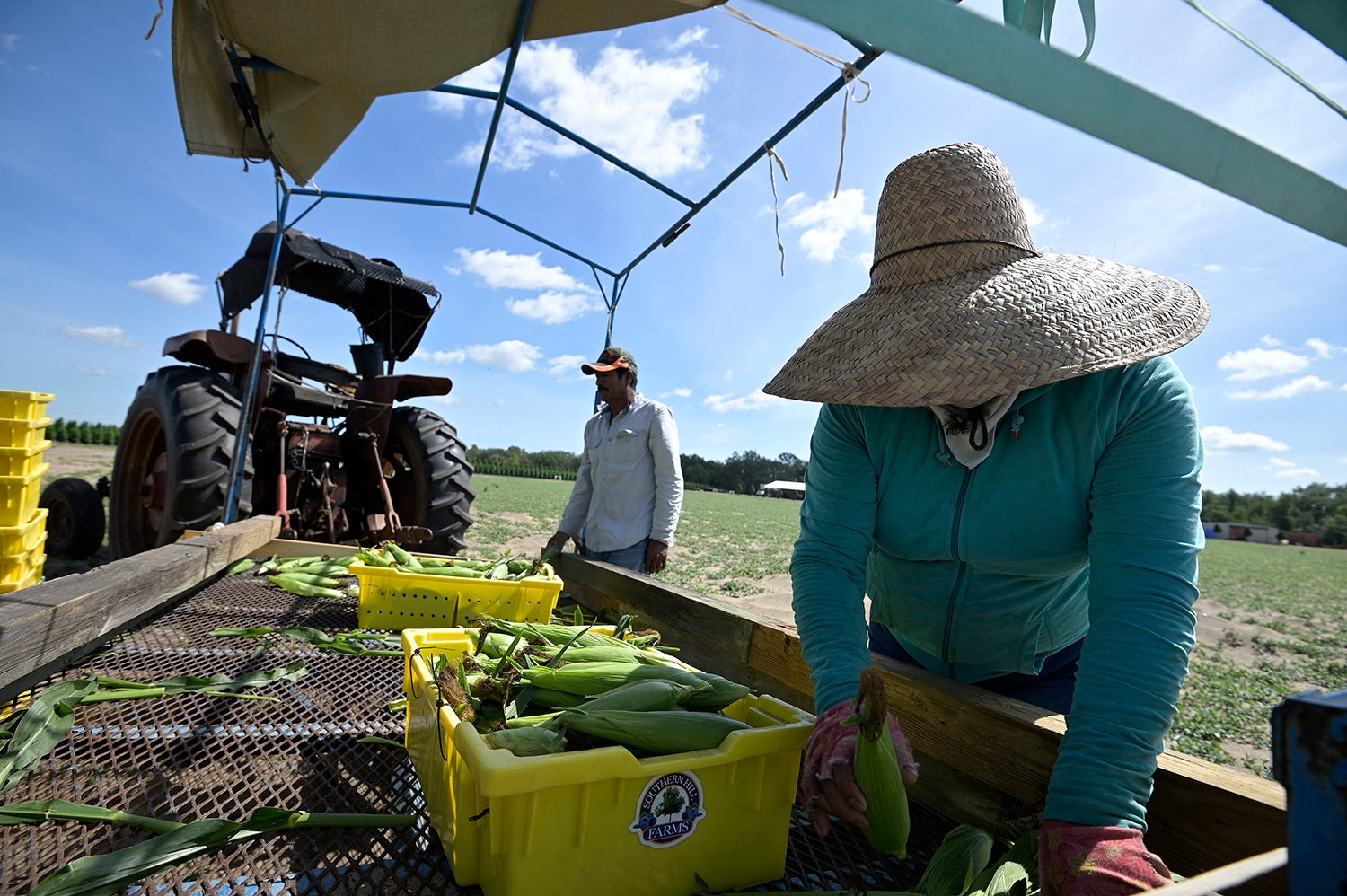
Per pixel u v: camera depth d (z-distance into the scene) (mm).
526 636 1666
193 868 1094
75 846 1146
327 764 1473
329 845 1188
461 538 5586
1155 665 1016
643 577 2938
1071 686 1680
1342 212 504
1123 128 424
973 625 1552
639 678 1353
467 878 1092
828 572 1409
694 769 1096
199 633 2309
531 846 963
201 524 4434
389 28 2607
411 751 1495
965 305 1215
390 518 4867
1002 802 1287
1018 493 1302
